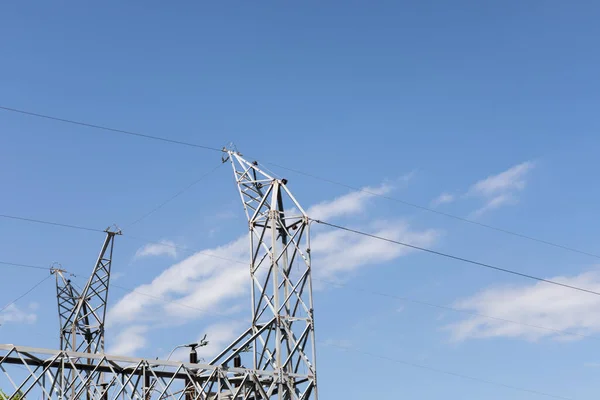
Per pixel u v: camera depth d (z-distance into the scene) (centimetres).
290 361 4994
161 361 4572
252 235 5241
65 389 4422
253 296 5053
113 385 4484
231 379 4831
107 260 7806
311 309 5081
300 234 5253
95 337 7688
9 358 4116
